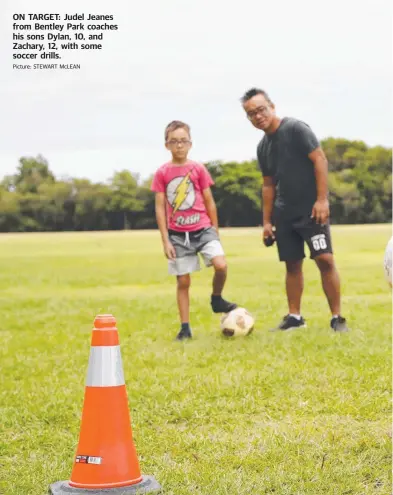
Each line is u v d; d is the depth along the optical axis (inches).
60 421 194.7
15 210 2500.0
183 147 327.3
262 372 240.2
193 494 137.3
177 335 320.8
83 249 1315.2
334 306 325.4
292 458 156.8
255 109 327.9
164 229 326.0
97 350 143.1
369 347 280.7
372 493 138.7
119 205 2529.5
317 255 323.6
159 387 222.7
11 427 190.1
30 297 536.1
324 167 326.3
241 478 144.6
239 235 1759.4
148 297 517.7
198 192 327.9
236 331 318.7
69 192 2529.5
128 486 139.8
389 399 203.9
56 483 143.9
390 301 450.3
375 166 2527.1
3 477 151.3
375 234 1605.6
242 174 2591.0
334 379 227.6
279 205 329.1
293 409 198.4
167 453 165.6
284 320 337.7
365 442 163.9
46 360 280.2
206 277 676.7
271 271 736.3
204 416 193.9
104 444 140.6
